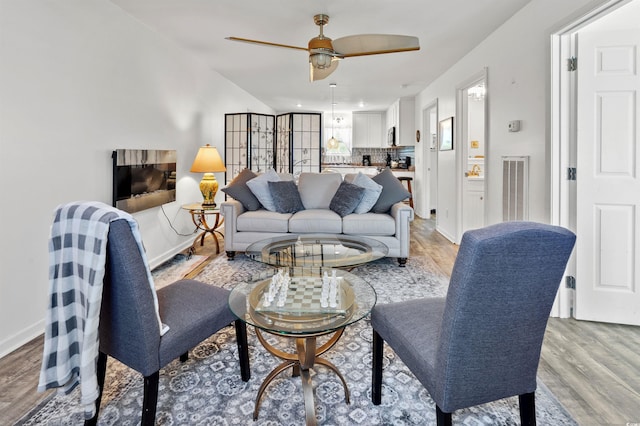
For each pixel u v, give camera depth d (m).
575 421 1.47
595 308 2.37
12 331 2.05
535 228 1.02
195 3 2.83
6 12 1.96
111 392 1.65
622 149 2.24
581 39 2.27
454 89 4.60
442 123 5.15
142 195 3.29
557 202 2.44
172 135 3.90
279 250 2.80
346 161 9.37
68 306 1.34
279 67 4.83
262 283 1.86
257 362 1.92
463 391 1.12
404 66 4.68
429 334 1.32
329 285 1.77
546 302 1.12
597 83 2.25
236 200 4.04
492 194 3.44
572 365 1.87
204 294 1.69
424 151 6.47
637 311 2.30
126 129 3.08
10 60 2.00
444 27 3.29
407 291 2.97
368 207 3.86
